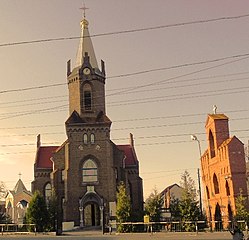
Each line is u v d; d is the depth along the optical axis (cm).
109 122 7306
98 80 7662
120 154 7531
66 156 7256
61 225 6912
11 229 6322
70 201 6975
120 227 5675
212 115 6450
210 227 5488
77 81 7606
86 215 7112
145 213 5781
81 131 7262
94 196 7006
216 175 6319
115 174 7306
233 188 5528
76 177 7081
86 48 7838
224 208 5891
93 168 7150
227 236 4206
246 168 5953
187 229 5334
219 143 6228
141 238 4253
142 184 8162
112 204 6975
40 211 6191
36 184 7981
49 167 8075
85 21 8012
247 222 4969
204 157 7044
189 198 5484
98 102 7556
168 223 5425
